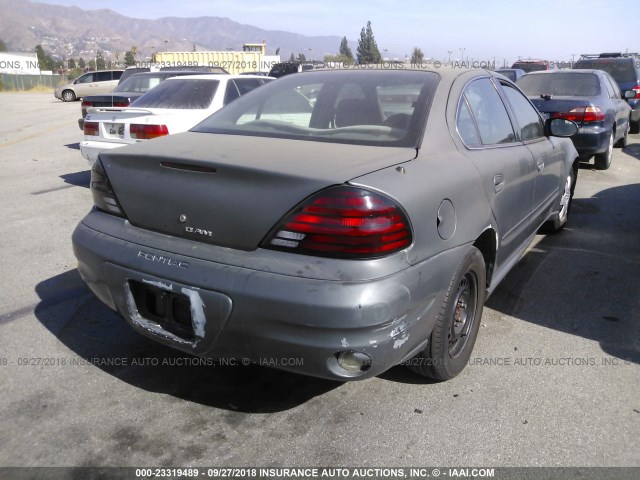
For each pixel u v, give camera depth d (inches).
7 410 111.7
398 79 133.5
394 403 116.0
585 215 263.9
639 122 570.6
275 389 120.9
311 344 91.9
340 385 122.5
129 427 107.7
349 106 127.2
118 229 112.7
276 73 922.1
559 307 163.5
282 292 91.3
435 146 116.7
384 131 118.6
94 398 116.3
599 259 203.9
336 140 117.4
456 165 115.6
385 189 95.1
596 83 370.6
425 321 102.3
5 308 156.7
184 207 102.7
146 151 111.6
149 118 271.4
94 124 283.9
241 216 96.8
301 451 101.9
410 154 110.2
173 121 275.4
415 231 97.6
